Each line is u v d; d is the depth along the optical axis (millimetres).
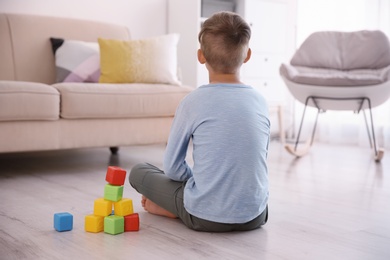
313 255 1341
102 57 3111
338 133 4105
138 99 2758
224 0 4027
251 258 1305
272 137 4410
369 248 1409
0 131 2400
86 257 1291
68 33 3344
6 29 3156
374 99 3170
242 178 1450
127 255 1312
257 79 4070
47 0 3549
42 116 2473
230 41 1467
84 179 2445
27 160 3111
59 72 3152
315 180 2479
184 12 3939
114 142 2746
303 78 3203
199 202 1482
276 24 4141
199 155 1480
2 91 2357
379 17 3848
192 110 1482
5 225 1588
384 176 2625
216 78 1527
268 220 1696
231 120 1450
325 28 4199
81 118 2627
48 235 1482
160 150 3586
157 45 3168
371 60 3479
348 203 1982
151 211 1745
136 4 3988
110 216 1530
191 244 1413
